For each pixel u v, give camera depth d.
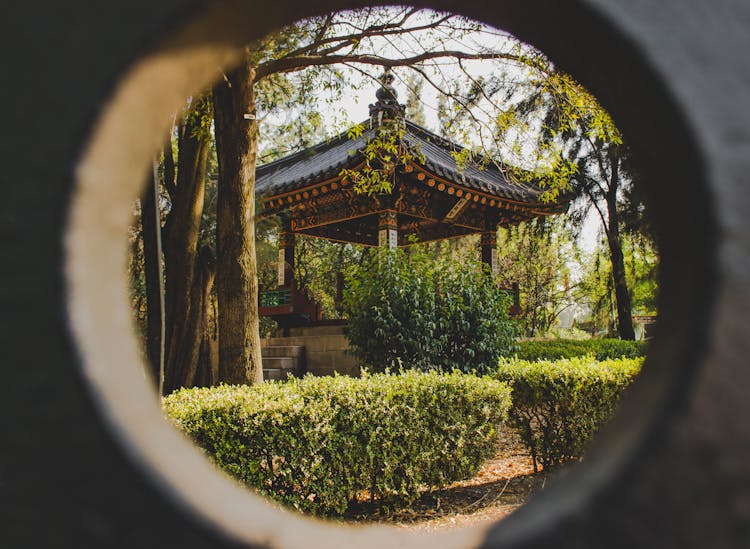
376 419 4.34
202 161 8.55
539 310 23.80
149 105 1.88
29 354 1.66
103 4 1.71
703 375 1.53
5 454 1.64
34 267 1.68
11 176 1.69
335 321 13.02
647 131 1.82
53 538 1.63
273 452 3.85
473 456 5.04
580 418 5.69
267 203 13.48
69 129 1.70
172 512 1.58
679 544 1.52
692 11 1.63
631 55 1.62
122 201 1.84
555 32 1.87
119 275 1.82
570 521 1.54
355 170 10.99
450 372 7.49
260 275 18.30
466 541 1.67
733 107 1.60
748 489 1.51
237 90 5.84
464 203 12.70
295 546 1.62
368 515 4.58
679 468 1.53
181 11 1.68
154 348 3.24
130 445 1.60
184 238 8.45
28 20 1.72
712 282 1.55
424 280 7.88
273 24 2.00
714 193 1.56
